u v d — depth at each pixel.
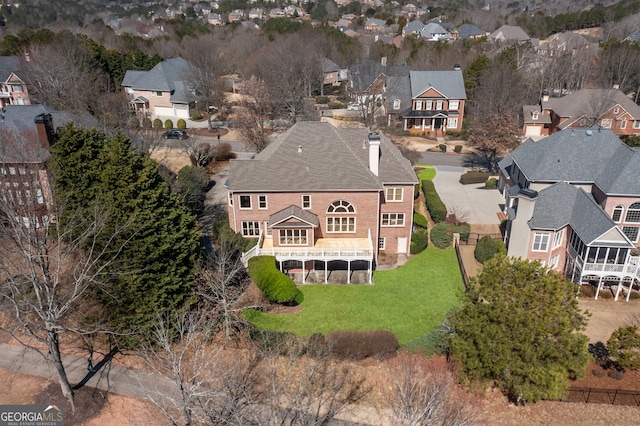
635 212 41.09
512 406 27.42
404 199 42.66
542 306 25.11
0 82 83.75
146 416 25.30
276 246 40.16
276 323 34.66
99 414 25.42
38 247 24.06
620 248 36.88
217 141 76.75
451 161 70.69
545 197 40.91
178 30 148.38
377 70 97.38
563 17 182.38
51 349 24.39
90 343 30.55
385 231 43.97
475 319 26.03
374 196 40.38
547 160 44.72
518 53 109.81
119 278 29.05
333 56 128.00
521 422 26.28
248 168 41.25
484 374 25.92
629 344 29.08
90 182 31.00
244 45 128.62
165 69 91.69
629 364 29.03
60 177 30.52
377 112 87.81
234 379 25.97
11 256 32.06
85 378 27.83
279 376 28.42
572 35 142.50
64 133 30.72
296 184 40.09
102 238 28.47
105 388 27.14
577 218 39.06
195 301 32.25
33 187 33.12
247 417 24.56
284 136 44.28
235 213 41.50
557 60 105.88
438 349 30.70
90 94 73.88
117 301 28.34
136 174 30.17
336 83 119.56
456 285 39.66
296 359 28.30
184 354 29.84
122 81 96.69
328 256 39.16
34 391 26.73
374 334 30.75
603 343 32.94
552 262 41.00
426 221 48.34
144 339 29.84
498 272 26.20
